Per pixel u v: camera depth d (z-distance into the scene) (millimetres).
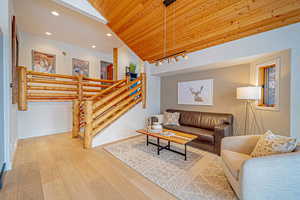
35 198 1506
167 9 2639
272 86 2686
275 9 2059
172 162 2367
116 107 3721
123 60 5738
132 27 3379
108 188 1690
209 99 3809
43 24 3656
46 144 3291
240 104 3209
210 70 3795
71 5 2586
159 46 3773
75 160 2445
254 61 2924
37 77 4258
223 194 1576
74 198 1514
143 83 4484
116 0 2674
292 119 2174
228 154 1762
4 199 1479
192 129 3340
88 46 5281
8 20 2064
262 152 1517
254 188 1248
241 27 2482
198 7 2439
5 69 2057
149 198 1524
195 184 1764
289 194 1236
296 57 2117
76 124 3828
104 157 2572
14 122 2896
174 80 4762
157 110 5098
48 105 4258
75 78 4293
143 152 2805
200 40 3074
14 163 2307
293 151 1382
